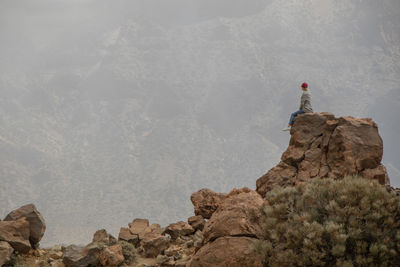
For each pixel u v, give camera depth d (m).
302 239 7.98
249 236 8.77
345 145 11.94
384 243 7.50
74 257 10.94
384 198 8.48
